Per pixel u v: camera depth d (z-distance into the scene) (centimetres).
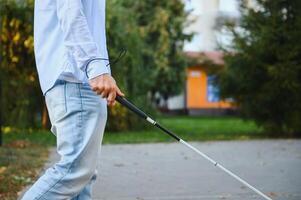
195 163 918
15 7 1534
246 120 1686
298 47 1520
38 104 1781
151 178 749
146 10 3266
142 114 320
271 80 1570
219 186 678
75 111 311
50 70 317
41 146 1230
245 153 1088
